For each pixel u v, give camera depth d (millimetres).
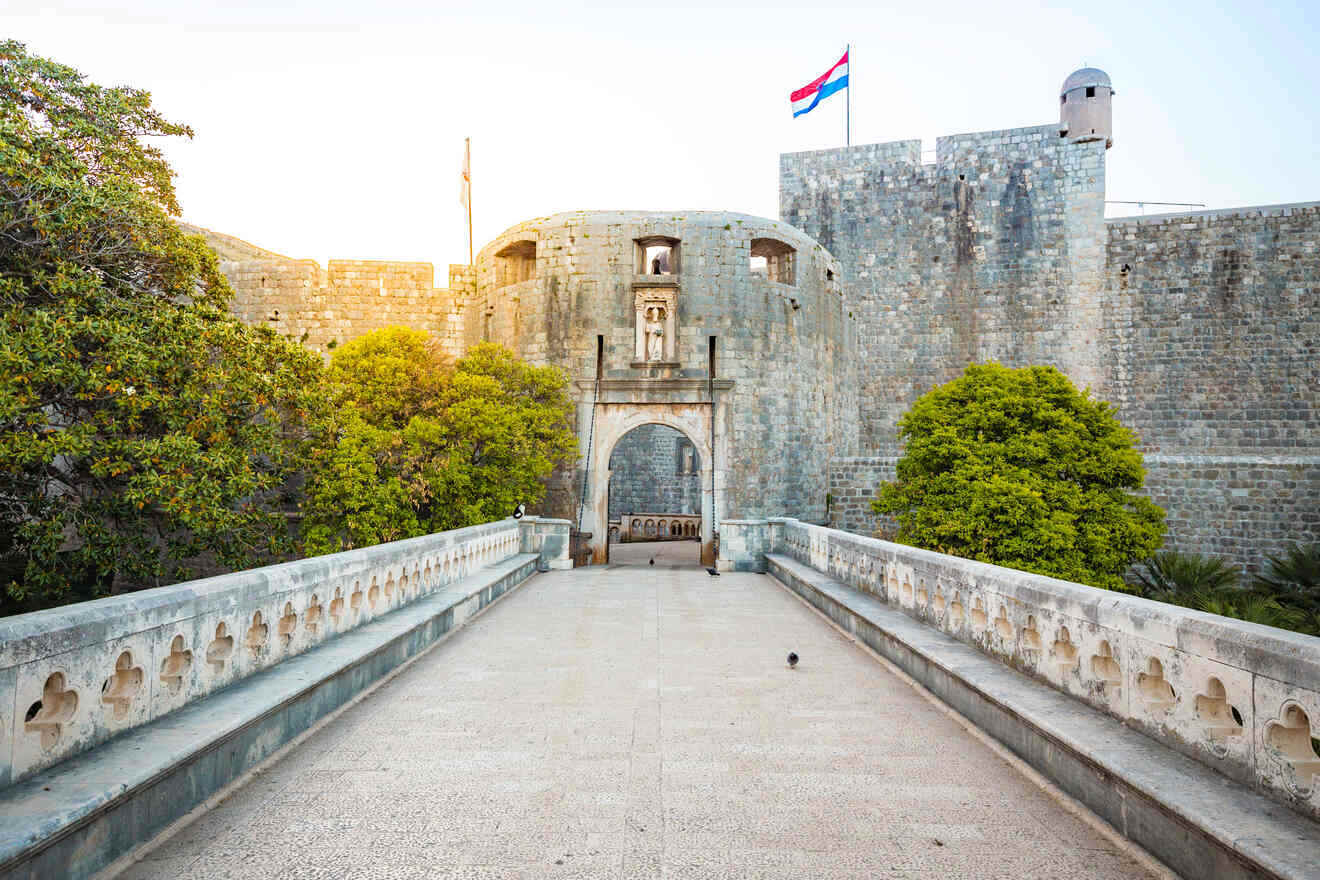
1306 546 21406
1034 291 32469
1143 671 4754
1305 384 30188
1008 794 4898
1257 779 3775
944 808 4684
